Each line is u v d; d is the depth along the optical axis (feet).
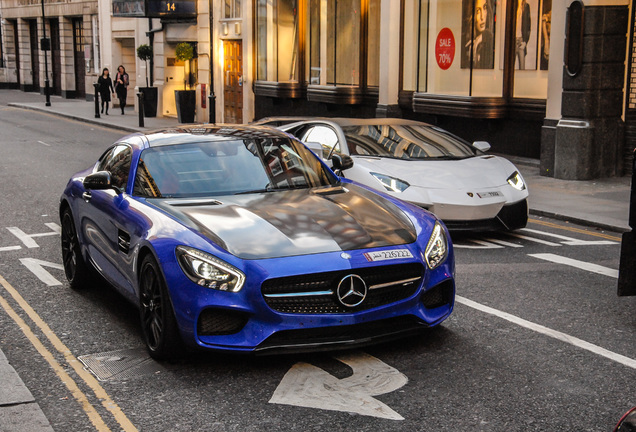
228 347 15.14
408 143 31.50
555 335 17.99
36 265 25.89
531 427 13.07
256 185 19.07
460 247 28.22
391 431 12.96
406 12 60.75
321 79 72.28
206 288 15.11
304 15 75.05
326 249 15.57
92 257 21.02
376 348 17.10
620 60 44.70
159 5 91.97
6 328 19.12
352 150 30.66
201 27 92.53
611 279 23.48
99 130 84.69
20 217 34.94
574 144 44.60
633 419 8.61
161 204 17.89
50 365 16.47
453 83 55.62
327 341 15.43
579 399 14.24
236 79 88.02
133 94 118.01
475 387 14.83
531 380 15.17
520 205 28.99
